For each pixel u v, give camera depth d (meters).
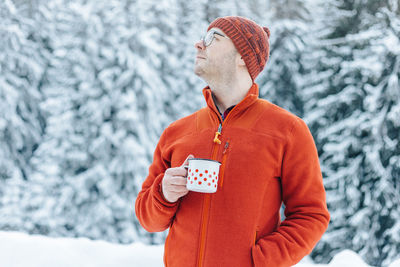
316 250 12.56
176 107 20.00
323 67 15.29
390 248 11.22
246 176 1.64
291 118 1.76
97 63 17.38
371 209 11.69
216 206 1.63
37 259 3.74
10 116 17.88
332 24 15.27
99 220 15.01
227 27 1.83
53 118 17.42
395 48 11.91
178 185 1.59
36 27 22.64
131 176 15.75
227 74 1.83
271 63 18.31
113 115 16.36
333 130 13.08
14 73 19.55
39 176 16.27
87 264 3.81
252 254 1.56
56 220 15.41
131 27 18.59
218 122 1.81
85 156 16.16
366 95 12.95
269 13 21.33
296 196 1.69
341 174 12.46
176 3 25.70
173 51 21.75
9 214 15.86
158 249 4.27
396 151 11.95
